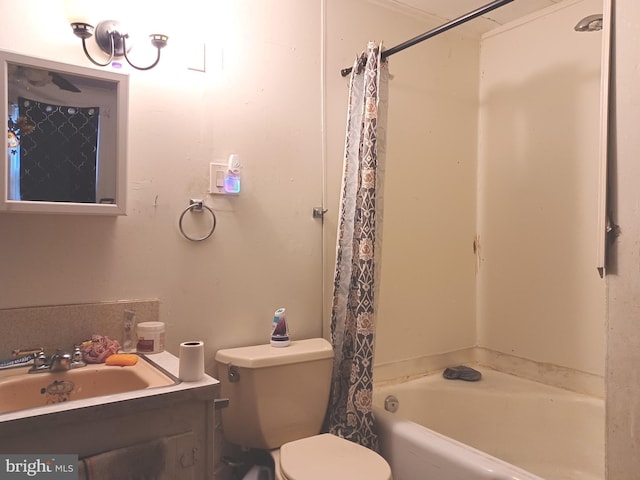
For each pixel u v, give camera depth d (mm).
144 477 1079
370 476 1398
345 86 2109
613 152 1224
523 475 1356
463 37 2529
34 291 1426
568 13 2205
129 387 1322
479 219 2590
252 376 1625
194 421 1174
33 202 1324
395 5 2250
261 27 1866
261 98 1864
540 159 2312
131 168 1581
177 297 1679
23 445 965
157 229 1635
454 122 2502
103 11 1503
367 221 1771
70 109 1402
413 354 2359
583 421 2010
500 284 2484
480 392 2203
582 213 2141
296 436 1721
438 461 1559
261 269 1873
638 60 1178
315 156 2014
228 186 1763
